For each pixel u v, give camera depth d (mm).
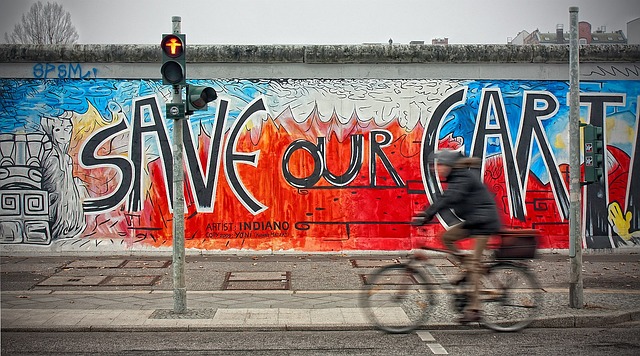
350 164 13383
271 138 13352
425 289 8031
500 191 13492
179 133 8648
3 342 7500
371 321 8000
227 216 13328
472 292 7910
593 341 7523
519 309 8055
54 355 6949
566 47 13469
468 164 7906
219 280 10883
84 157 13227
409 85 13438
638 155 13703
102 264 12234
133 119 13258
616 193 13695
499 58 13422
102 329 8031
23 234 13188
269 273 11430
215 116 13312
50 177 13211
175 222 8688
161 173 13273
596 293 9781
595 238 13625
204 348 7273
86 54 13141
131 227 13242
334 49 13258
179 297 8680
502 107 13508
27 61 13156
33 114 13195
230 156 13344
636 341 7512
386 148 13398
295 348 7270
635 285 10477
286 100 13344
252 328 8094
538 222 13531
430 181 13391
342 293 9969
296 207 13367
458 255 8000
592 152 8633
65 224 13203
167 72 8336
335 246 13344
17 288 10281
